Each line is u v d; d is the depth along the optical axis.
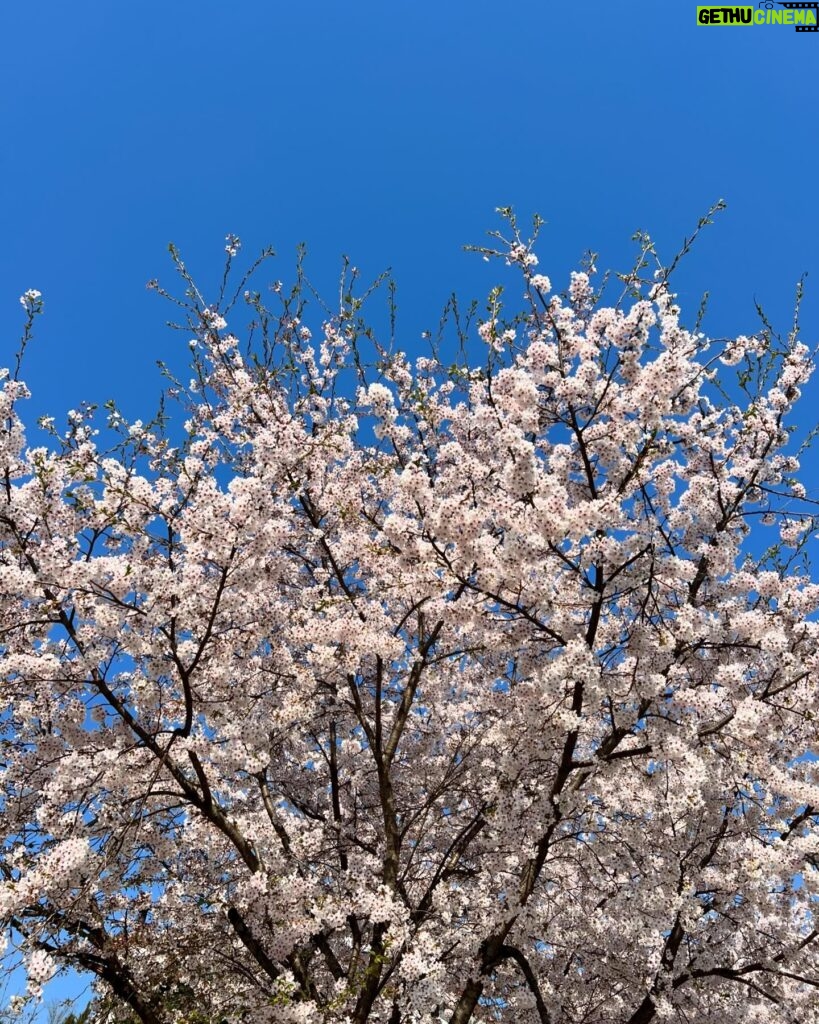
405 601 8.68
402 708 8.65
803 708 7.29
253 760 6.98
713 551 7.38
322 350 10.38
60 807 6.68
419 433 10.15
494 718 8.49
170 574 6.29
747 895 7.67
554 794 6.81
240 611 7.25
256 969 7.97
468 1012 6.77
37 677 6.39
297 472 8.23
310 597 8.95
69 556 6.57
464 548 6.27
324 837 8.69
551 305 6.72
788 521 9.31
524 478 5.88
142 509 6.74
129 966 7.65
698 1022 8.01
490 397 7.36
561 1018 7.89
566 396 6.17
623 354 5.97
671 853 7.38
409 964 6.27
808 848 6.85
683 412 6.73
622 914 7.30
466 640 8.88
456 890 7.83
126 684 7.77
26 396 6.01
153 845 7.25
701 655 8.00
